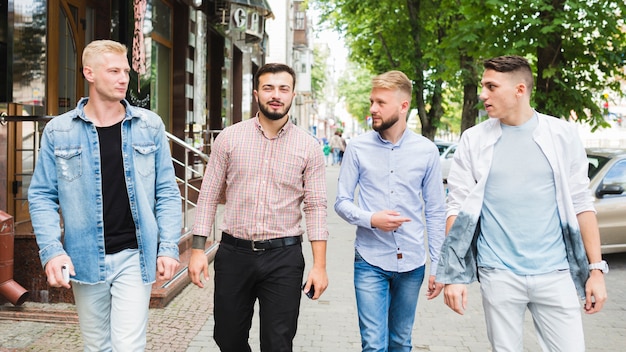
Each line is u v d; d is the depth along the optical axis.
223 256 3.42
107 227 3.06
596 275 2.88
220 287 3.43
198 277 3.39
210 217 3.45
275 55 32.59
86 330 3.16
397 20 22.14
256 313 5.86
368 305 3.55
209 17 14.07
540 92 11.56
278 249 3.38
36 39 6.36
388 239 3.55
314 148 3.43
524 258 2.88
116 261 3.05
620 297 6.90
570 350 2.84
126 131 3.10
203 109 13.06
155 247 3.11
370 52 25.28
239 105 18.59
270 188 3.36
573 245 2.86
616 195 8.59
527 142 2.91
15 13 6.24
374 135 3.64
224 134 3.44
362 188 3.64
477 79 19.84
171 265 3.09
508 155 2.92
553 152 2.88
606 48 11.57
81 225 3.02
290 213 3.41
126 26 8.17
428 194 3.63
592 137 38.38
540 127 2.91
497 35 11.87
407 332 3.71
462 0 12.38
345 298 6.48
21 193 6.87
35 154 6.66
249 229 3.36
